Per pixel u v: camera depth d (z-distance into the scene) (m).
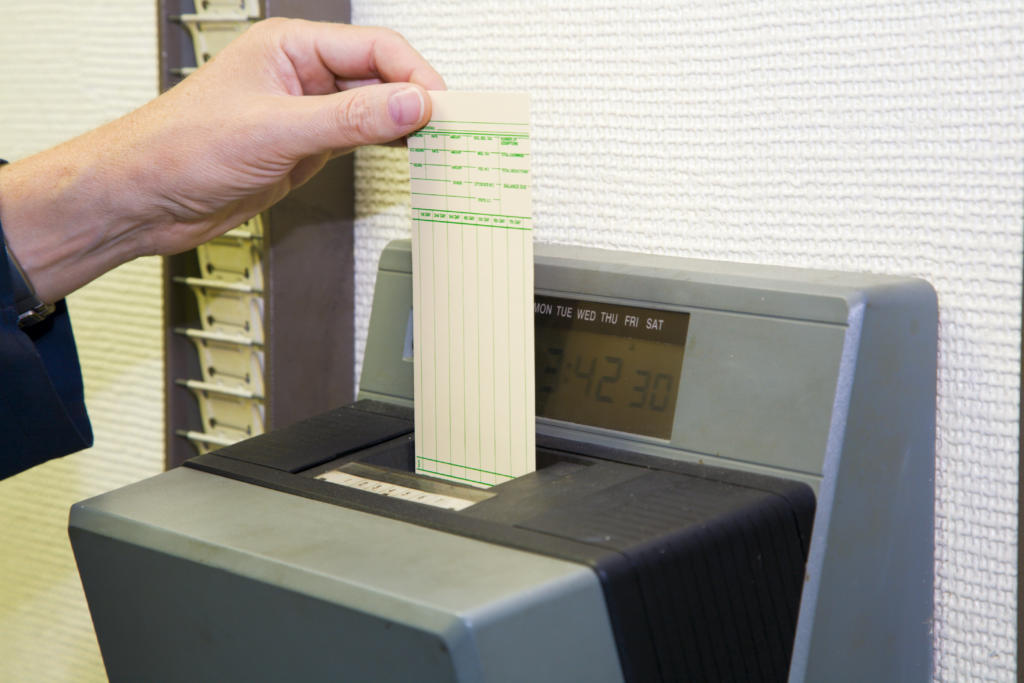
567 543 0.40
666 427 0.49
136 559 0.44
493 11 0.65
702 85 0.58
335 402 0.74
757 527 0.43
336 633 0.38
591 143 0.62
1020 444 0.49
